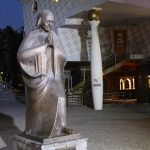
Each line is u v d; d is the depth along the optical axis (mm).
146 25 26156
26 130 6113
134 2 20641
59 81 6113
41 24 6145
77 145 5730
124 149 8648
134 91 27609
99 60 20812
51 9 25672
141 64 25578
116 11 22281
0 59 46281
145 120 14570
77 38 26297
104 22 26156
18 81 43344
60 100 5863
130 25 27172
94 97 20469
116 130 11883
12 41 45969
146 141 9703
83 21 24234
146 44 26188
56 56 6090
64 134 5777
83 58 26469
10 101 30578
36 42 5973
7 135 11141
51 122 5781
